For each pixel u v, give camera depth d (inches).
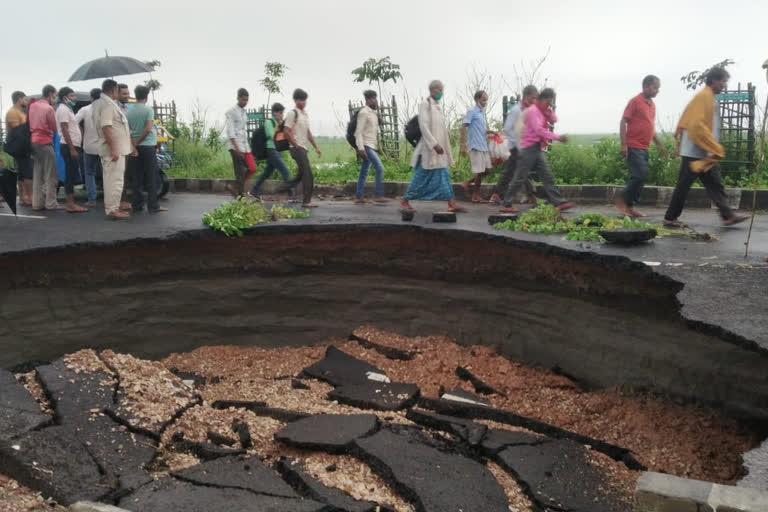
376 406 282.7
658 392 273.3
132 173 440.8
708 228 368.2
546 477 209.8
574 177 537.3
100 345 353.4
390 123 637.9
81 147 509.7
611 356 296.4
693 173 348.5
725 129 508.4
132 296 360.5
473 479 203.5
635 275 286.0
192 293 373.4
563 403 299.7
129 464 199.2
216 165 699.4
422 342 365.7
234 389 313.1
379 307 381.7
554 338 323.0
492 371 331.3
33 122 446.6
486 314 354.3
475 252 354.3
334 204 487.2
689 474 233.3
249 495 182.9
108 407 229.6
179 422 235.0
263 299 384.5
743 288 253.6
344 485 195.8
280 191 476.7
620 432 268.4
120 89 441.7
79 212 446.3
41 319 340.2
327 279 385.4
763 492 137.6
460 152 538.0
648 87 369.1
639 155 376.8
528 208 452.4
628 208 390.3
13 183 388.8
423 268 371.2
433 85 409.1
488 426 265.3
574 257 305.4
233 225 369.7
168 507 173.6
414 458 210.4
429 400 287.3
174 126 768.3
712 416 248.7
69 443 199.3
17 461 184.7
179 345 374.3
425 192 419.8
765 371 230.1
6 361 330.6
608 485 209.6
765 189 444.8
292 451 224.2
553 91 402.6
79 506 151.7
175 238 360.5
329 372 334.6
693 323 228.1
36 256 334.3
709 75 337.1
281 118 487.2
